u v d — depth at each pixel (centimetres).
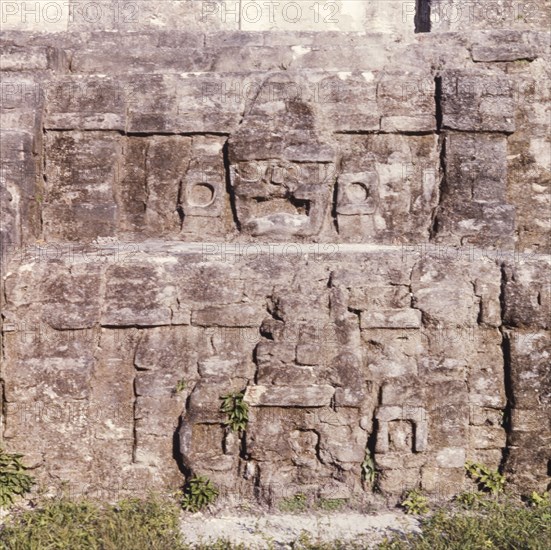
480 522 638
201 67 920
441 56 905
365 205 845
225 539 635
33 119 820
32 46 876
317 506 701
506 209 842
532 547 578
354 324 720
